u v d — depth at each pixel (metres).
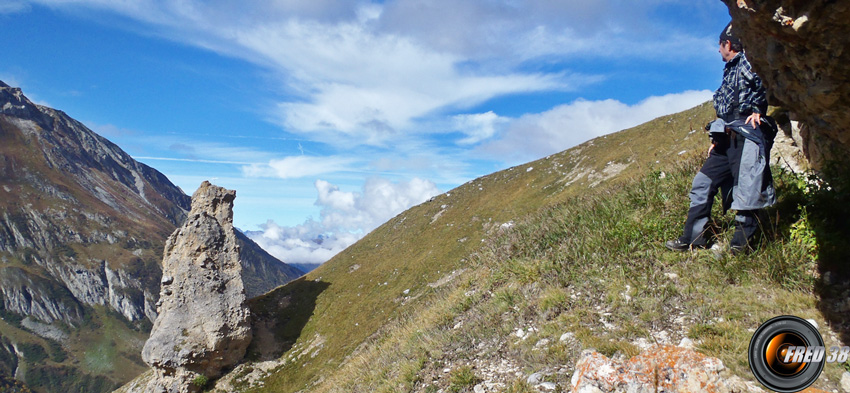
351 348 62.44
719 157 6.05
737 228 5.91
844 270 5.08
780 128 8.98
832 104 4.74
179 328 65.94
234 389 64.00
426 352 7.25
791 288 5.29
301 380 61.84
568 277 7.15
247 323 70.75
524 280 7.82
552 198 78.00
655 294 5.91
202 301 68.25
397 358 7.99
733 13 5.15
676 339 5.05
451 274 66.94
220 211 81.62
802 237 5.57
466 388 5.68
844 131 5.22
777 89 5.47
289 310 83.06
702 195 6.23
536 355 5.61
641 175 9.55
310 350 69.81
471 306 8.38
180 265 69.62
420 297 62.62
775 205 6.42
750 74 5.45
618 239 7.25
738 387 3.89
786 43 4.51
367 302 74.38
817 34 4.03
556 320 6.24
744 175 5.58
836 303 4.79
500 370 5.78
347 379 9.50
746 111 5.64
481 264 10.45
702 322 5.17
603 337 5.42
